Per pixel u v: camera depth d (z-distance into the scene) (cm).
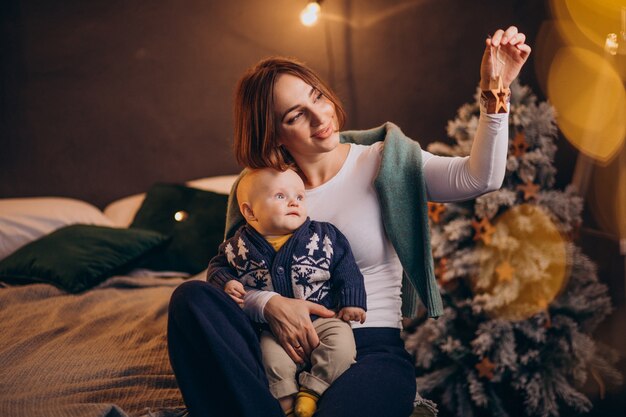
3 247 300
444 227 264
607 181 285
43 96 352
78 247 274
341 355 138
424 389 271
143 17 349
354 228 159
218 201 306
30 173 354
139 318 219
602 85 285
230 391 127
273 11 343
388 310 158
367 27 337
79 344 194
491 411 269
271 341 142
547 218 259
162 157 355
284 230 151
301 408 133
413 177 160
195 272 291
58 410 143
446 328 271
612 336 281
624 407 273
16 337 209
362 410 128
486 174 149
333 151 167
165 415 144
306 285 147
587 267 261
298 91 154
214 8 347
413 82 334
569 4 299
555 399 272
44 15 349
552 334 263
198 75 350
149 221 308
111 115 353
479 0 320
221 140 353
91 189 356
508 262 258
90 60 351
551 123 272
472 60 325
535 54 309
